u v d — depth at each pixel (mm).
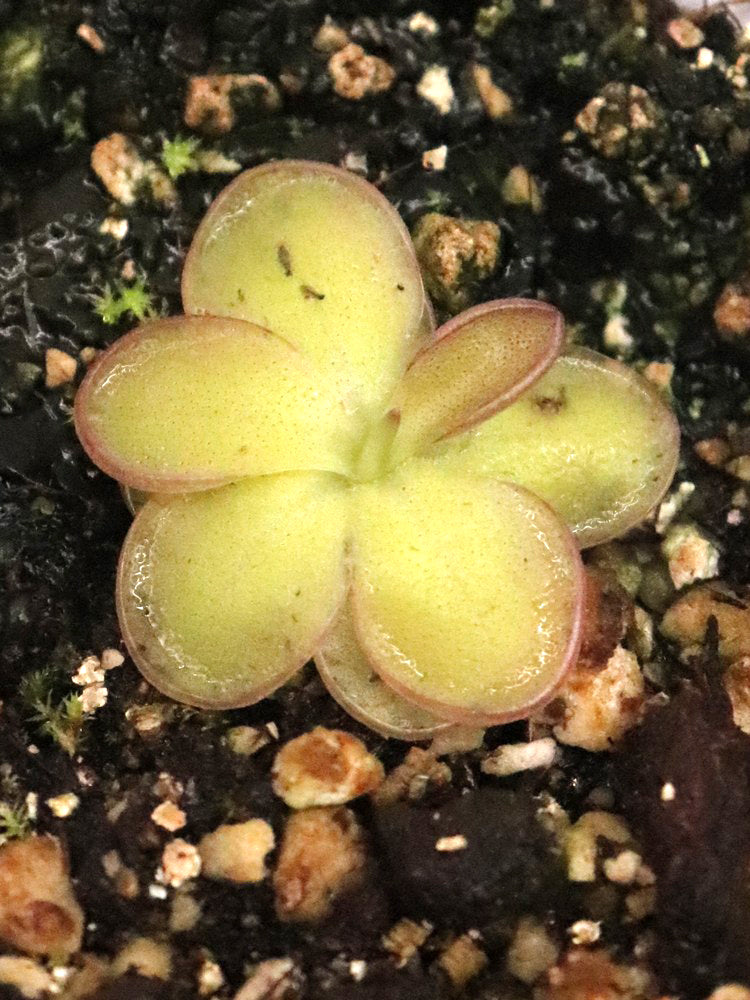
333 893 73
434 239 88
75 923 73
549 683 72
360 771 76
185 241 87
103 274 86
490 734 80
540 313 75
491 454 80
